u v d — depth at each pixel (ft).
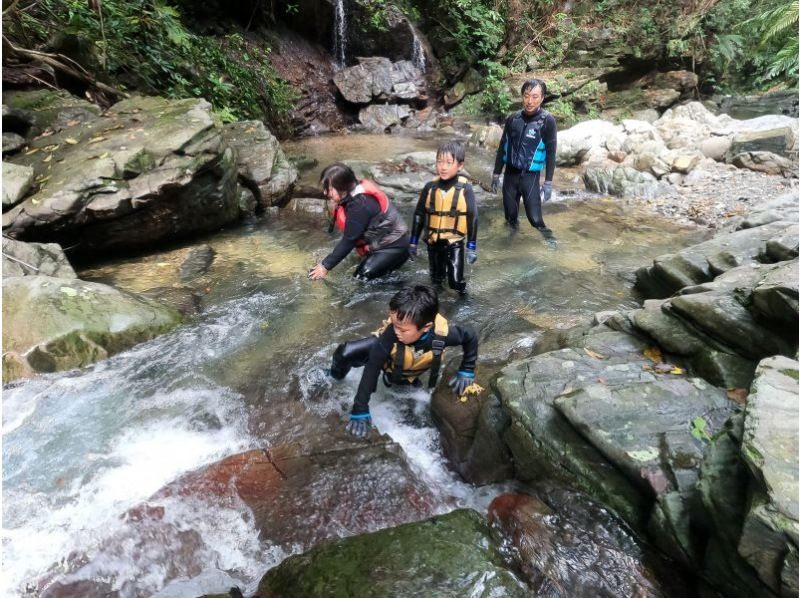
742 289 8.13
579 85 38.17
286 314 12.02
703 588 5.33
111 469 7.77
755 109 40.83
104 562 6.26
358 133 34.30
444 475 8.31
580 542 6.16
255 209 18.07
